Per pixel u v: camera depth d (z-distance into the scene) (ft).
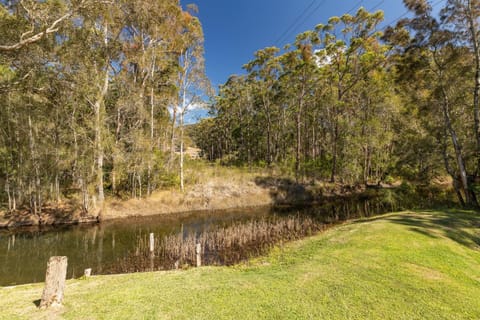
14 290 15.47
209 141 160.45
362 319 11.05
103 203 49.52
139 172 52.70
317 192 67.26
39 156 45.37
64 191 53.16
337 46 66.90
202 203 56.90
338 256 19.30
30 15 28.02
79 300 12.75
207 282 15.93
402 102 56.18
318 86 84.33
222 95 117.39
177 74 59.16
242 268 20.38
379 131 62.54
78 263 26.99
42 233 39.14
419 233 23.27
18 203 47.52
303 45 69.05
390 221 28.63
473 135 42.01
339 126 72.90
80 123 47.16
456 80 38.75
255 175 69.10
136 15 50.08
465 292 13.42
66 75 42.11
